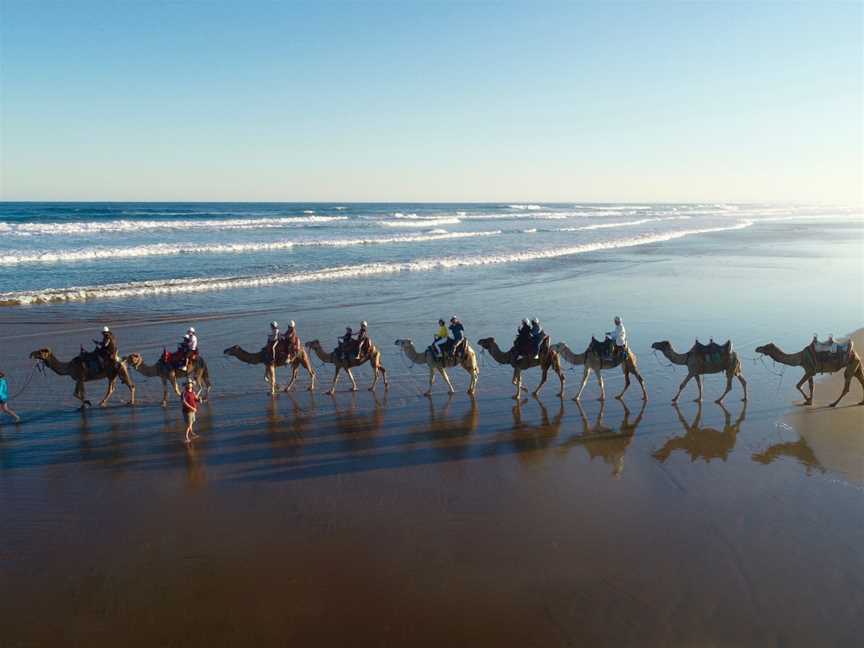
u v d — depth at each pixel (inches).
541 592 327.9
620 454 503.5
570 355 649.6
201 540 375.9
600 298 1219.9
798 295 1253.7
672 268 1717.5
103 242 2089.1
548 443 527.2
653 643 291.0
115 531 385.7
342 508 414.9
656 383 697.0
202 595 325.1
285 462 487.5
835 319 1011.9
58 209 5290.4
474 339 890.7
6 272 1398.9
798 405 615.8
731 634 296.4
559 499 428.1
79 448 511.8
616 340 625.6
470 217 4940.9
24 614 310.8
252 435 543.2
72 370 601.0
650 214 6486.2
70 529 387.5
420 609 315.0
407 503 422.0
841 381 694.5
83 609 314.7
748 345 851.4
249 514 406.6
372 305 1125.1
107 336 607.8
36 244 1977.1
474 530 387.9
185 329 910.4
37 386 667.4
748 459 490.3
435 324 979.3
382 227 3351.4
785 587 331.0
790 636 295.1
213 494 434.0
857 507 414.3
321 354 676.7
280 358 650.8
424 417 592.1
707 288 1349.7
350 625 303.4
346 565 351.3
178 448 513.7
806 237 2992.1
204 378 633.6
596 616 309.6
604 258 1964.8
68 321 940.0
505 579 338.6
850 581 335.9
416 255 1925.4
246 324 950.4
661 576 341.1
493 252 2046.0
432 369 661.9
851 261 1899.6
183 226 3058.6
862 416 582.2
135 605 317.7
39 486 444.1
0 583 334.0
